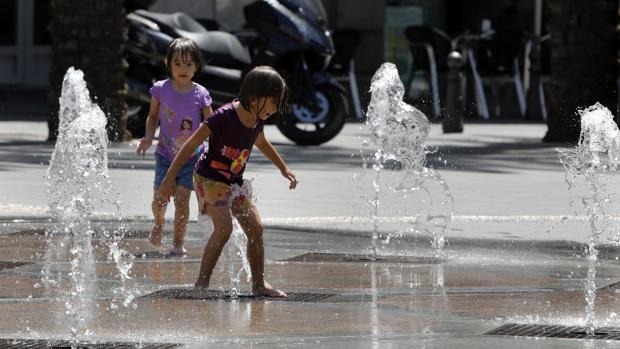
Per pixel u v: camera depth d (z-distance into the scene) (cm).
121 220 2272
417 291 1634
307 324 1395
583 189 2919
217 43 3969
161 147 1967
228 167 1595
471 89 5794
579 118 4234
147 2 5012
